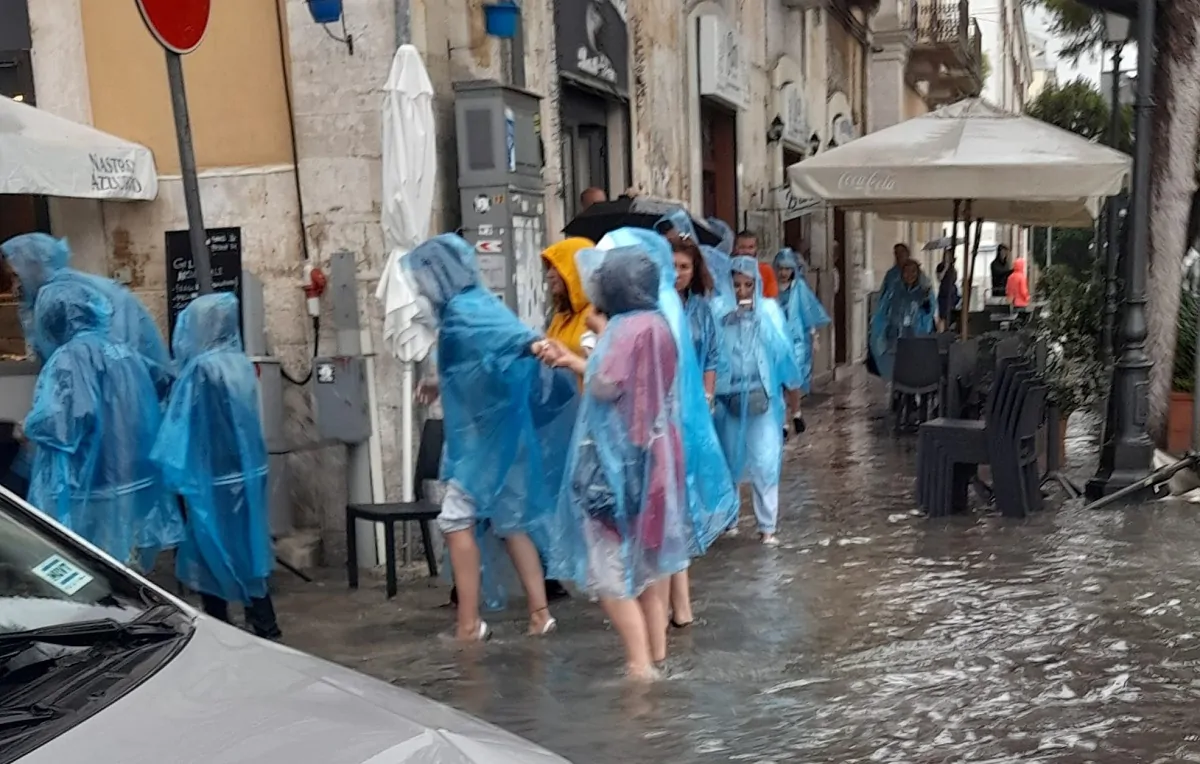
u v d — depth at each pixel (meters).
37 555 2.75
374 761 2.05
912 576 6.40
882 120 24.09
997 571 6.41
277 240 7.37
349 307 7.10
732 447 7.12
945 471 7.86
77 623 2.52
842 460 10.48
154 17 4.95
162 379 5.66
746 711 4.57
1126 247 8.12
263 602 5.54
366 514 6.29
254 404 5.38
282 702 2.25
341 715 2.22
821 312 12.25
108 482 5.16
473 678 5.03
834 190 9.34
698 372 5.32
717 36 13.19
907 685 4.79
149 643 2.47
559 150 9.20
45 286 5.33
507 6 7.63
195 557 5.31
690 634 5.55
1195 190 8.77
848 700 4.65
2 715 2.09
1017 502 7.70
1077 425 11.89
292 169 7.30
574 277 5.64
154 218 7.55
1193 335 8.92
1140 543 6.88
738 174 14.74
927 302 14.45
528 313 7.58
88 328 5.21
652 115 11.77
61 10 7.52
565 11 9.34
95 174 6.75
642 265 4.77
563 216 9.27
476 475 5.33
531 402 5.43
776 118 16.20
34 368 6.89
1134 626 5.40
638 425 4.75
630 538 4.80
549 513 5.44
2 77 7.63
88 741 2.01
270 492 6.96
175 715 2.14
